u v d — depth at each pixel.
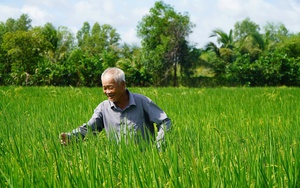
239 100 12.19
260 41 54.41
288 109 9.10
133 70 40.50
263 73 42.97
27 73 37.69
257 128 5.86
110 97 4.80
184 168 3.44
